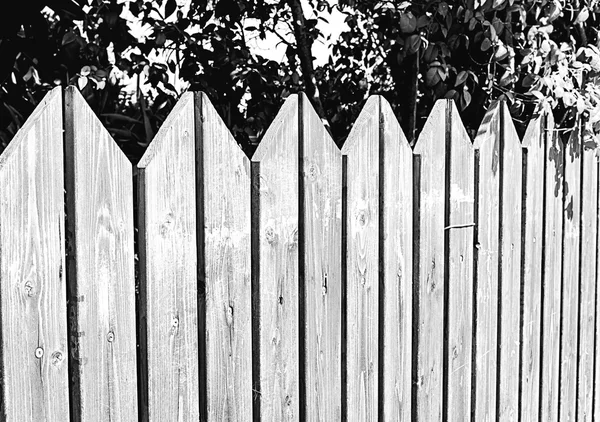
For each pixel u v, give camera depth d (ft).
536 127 8.14
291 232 5.48
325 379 5.84
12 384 3.91
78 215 4.18
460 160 6.99
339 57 11.77
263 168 5.21
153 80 9.82
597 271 9.82
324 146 5.69
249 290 5.23
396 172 6.32
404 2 8.43
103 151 4.32
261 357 5.31
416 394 6.73
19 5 8.25
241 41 10.41
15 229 3.89
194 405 4.91
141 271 4.57
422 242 6.61
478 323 7.41
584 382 9.68
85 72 8.53
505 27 8.16
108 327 4.38
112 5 9.06
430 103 10.34
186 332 4.83
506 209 7.70
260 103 10.32
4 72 8.48
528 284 8.19
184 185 4.75
